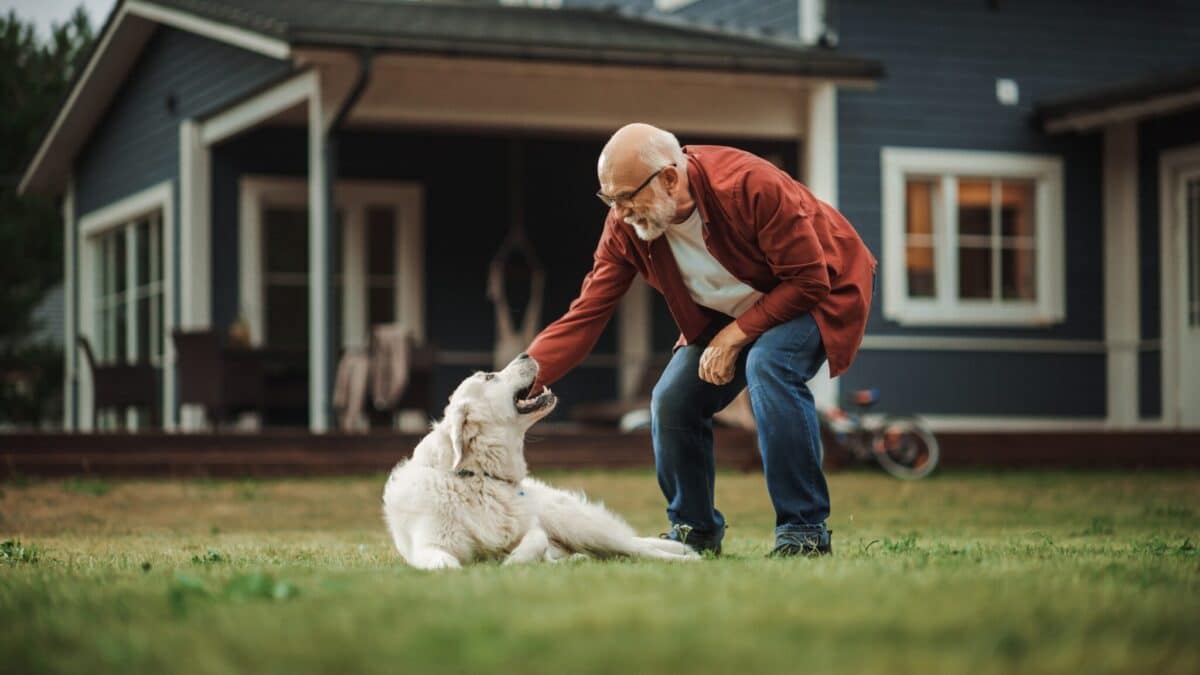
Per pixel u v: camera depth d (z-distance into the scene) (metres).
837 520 8.96
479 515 4.88
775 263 5.01
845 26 14.44
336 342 16.11
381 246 16.33
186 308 15.19
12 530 8.28
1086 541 6.64
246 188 15.64
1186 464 13.78
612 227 5.34
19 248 24.59
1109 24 15.41
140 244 17.23
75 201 19.36
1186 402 14.55
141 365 13.96
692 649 2.63
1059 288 15.02
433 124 13.62
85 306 18.83
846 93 14.44
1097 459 13.64
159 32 16.11
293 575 4.12
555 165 16.92
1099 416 15.12
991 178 14.98
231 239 15.60
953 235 14.78
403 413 15.35
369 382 12.73
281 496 10.47
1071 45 15.23
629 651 2.62
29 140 24.81
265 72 13.42
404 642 2.71
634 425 14.03
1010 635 2.74
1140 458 13.74
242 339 13.85
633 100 13.32
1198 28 15.73
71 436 11.78
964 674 2.46
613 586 3.58
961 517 9.12
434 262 16.42
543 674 2.44
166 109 15.94
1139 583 3.75
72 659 2.69
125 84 17.28
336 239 16.14
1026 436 13.56
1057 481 12.05
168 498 10.25
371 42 11.79
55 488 10.73
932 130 14.70
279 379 13.83
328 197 12.31
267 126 15.76
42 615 3.30
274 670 2.50
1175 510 9.23
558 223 16.92
